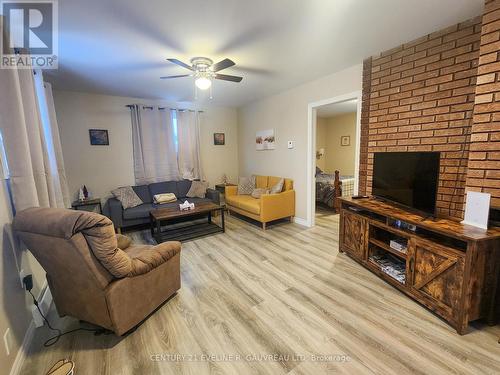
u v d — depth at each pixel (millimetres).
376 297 2088
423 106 2387
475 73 2033
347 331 1699
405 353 1504
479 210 1718
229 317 1881
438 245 1759
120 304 1589
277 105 4480
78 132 4086
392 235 2531
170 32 2129
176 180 4934
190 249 3217
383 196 2566
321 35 2254
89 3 1682
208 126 5473
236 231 3914
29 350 1606
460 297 1617
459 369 1387
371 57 2807
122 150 4484
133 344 1640
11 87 1626
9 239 1578
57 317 1934
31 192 1719
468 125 2098
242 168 5770
